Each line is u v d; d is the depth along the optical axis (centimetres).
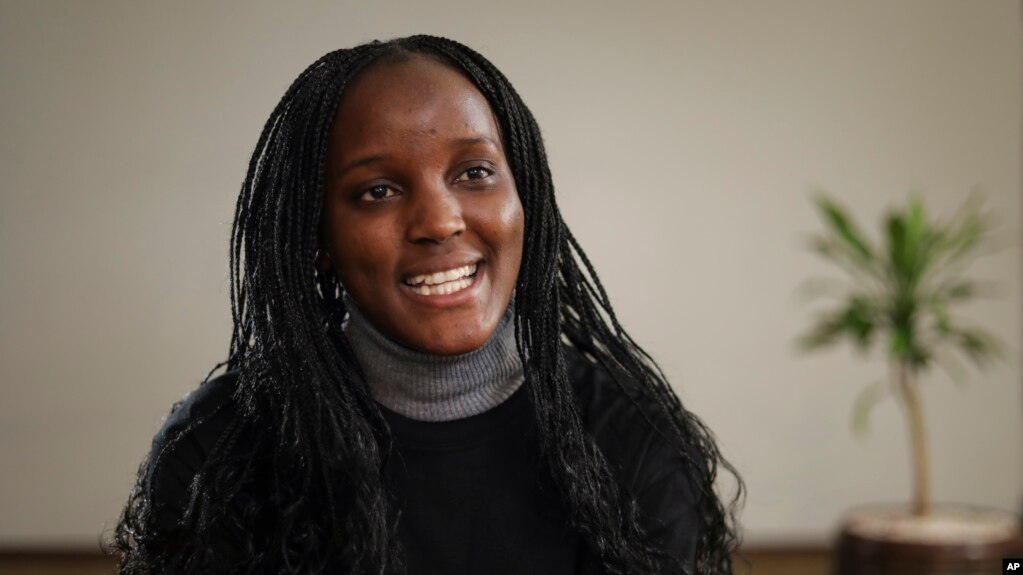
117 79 423
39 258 427
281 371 99
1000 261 445
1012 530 338
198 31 422
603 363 111
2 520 430
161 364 429
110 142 424
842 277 435
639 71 430
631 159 432
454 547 103
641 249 434
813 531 444
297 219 97
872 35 435
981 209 439
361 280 95
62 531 432
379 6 423
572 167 430
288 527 97
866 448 445
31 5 421
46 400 430
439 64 95
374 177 93
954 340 401
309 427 98
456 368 101
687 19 430
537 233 102
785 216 437
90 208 426
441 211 91
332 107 94
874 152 437
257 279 101
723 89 432
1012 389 448
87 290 427
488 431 104
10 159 424
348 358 103
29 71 422
